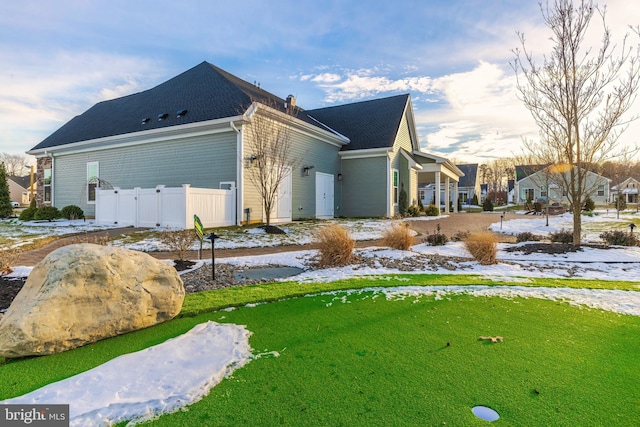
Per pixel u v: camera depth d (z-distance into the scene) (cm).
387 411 222
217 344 326
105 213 1389
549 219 1986
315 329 370
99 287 338
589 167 933
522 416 217
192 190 1186
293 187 1608
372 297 493
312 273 662
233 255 859
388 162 1889
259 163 1307
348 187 1998
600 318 405
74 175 1838
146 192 1266
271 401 234
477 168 5703
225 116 1320
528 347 323
